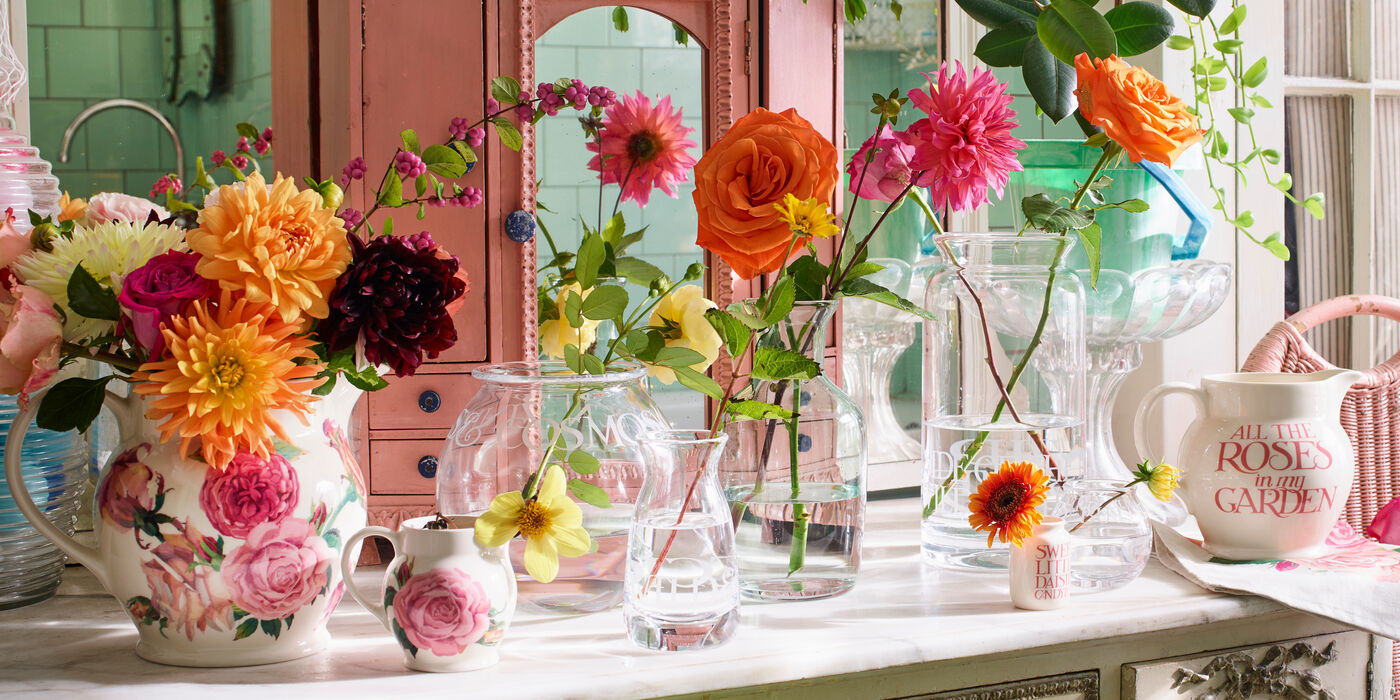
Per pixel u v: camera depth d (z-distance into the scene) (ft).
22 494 2.84
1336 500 3.61
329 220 2.79
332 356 2.87
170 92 4.60
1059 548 3.31
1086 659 3.37
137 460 2.80
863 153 3.84
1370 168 5.73
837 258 3.52
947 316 3.78
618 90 4.10
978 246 3.73
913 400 5.10
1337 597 3.35
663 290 3.68
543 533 2.90
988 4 3.95
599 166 4.12
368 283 2.78
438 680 2.78
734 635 3.05
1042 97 3.81
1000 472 3.30
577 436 3.19
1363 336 5.86
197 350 2.59
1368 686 3.76
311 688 2.73
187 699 2.65
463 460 3.21
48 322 2.71
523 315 3.93
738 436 3.41
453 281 2.85
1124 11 3.83
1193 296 3.91
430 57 3.81
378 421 3.87
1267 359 4.56
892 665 3.02
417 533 2.85
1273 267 5.43
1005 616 3.27
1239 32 5.28
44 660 2.95
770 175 3.09
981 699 3.25
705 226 3.14
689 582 2.95
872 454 4.99
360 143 3.78
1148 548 3.59
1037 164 4.18
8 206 3.65
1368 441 4.85
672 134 4.18
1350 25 5.69
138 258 2.86
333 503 2.91
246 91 4.47
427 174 3.57
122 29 4.54
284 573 2.82
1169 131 3.32
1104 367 4.22
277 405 2.71
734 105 4.22
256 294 2.63
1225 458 3.62
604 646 3.02
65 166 4.56
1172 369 5.15
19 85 4.07
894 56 5.02
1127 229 4.14
